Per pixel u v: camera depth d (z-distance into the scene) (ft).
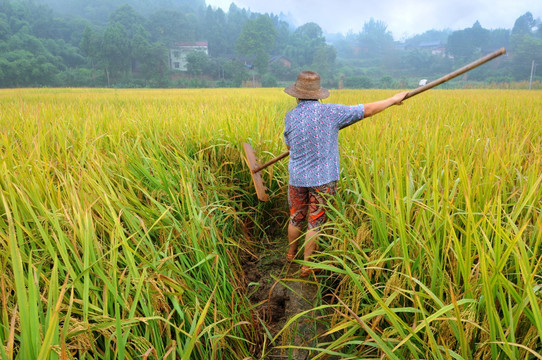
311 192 9.64
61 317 5.07
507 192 8.26
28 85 361.30
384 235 7.36
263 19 513.04
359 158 11.39
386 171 8.52
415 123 16.40
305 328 8.20
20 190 6.75
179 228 8.60
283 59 556.51
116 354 5.20
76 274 6.05
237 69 468.34
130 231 7.62
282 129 16.38
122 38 414.21
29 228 6.68
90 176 8.63
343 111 9.18
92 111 19.79
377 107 9.07
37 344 4.11
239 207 12.92
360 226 8.51
